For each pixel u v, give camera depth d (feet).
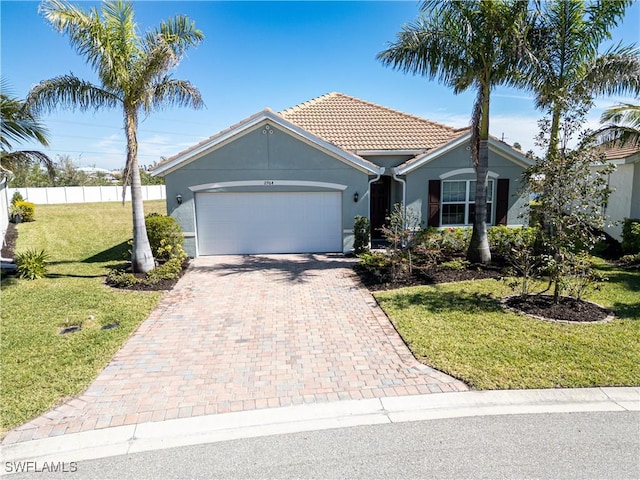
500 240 51.83
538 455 15.51
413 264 45.83
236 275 44.52
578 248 48.83
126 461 15.46
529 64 41.70
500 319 29.22
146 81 38.83
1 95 41.52
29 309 32.35
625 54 42.39
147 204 141.49
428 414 18.30
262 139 53.16
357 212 55.72
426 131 62.44
